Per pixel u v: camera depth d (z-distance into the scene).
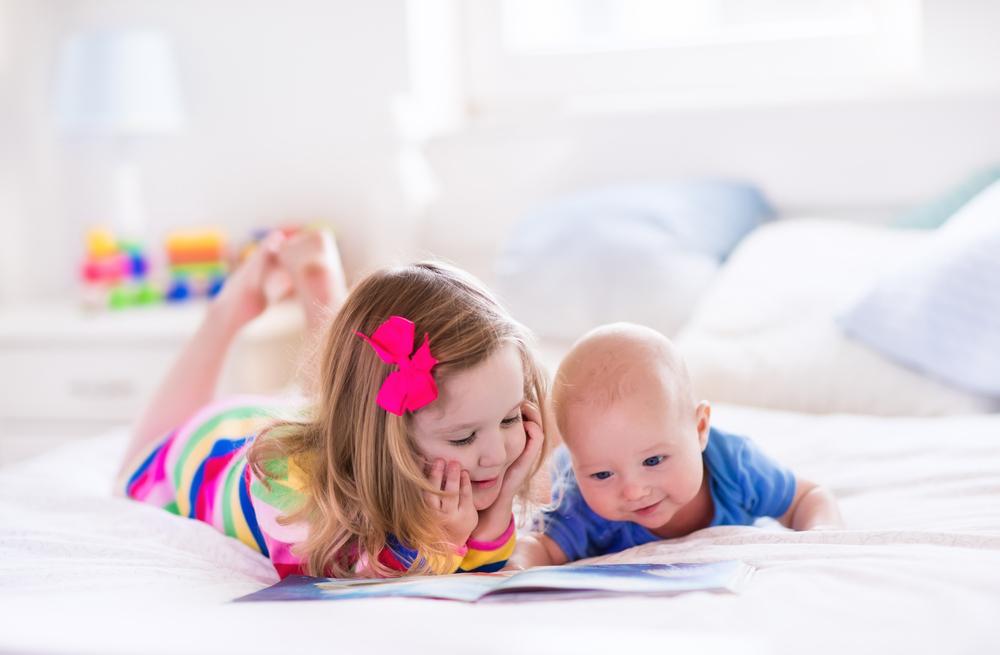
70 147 2.73
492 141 2.40
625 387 0.93
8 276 2.72
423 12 2.47
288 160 2.57
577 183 2.37
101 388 2.33
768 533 0.94
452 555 0.93
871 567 0.78
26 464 1.47
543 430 0.98
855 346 1.64
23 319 2.43
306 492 0.95
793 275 1.81
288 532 0.97
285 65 2.54
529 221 2.14
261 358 2.11
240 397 1.29
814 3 2.35
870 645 0.64
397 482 0.90
